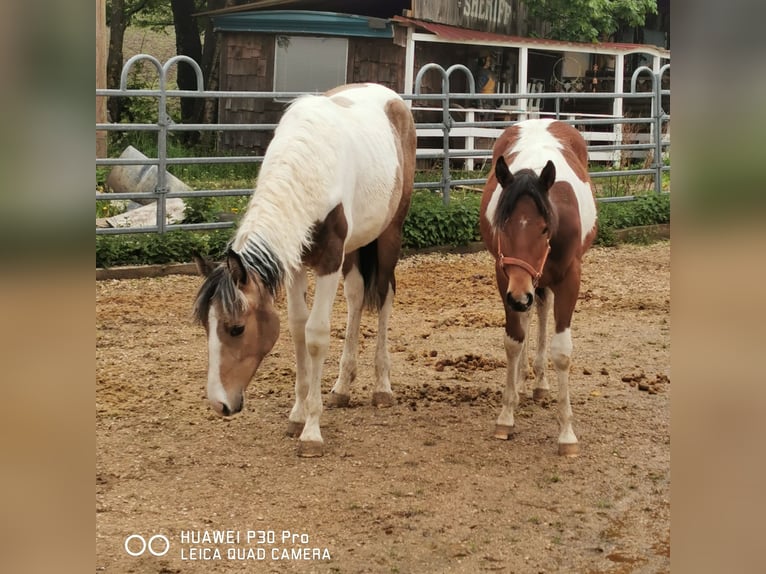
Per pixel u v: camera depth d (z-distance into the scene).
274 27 17.62
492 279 9.53
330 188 4.70
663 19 23.41
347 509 4.17
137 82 21.83
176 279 9.23
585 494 4.38
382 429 5.26
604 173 12.58
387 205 5.45
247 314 4.23
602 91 21.28
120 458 4.74
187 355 6.74
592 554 3.76
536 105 20.28
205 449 4.92
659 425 5.36
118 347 6.89
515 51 20.02
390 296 5.72
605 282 9.55
